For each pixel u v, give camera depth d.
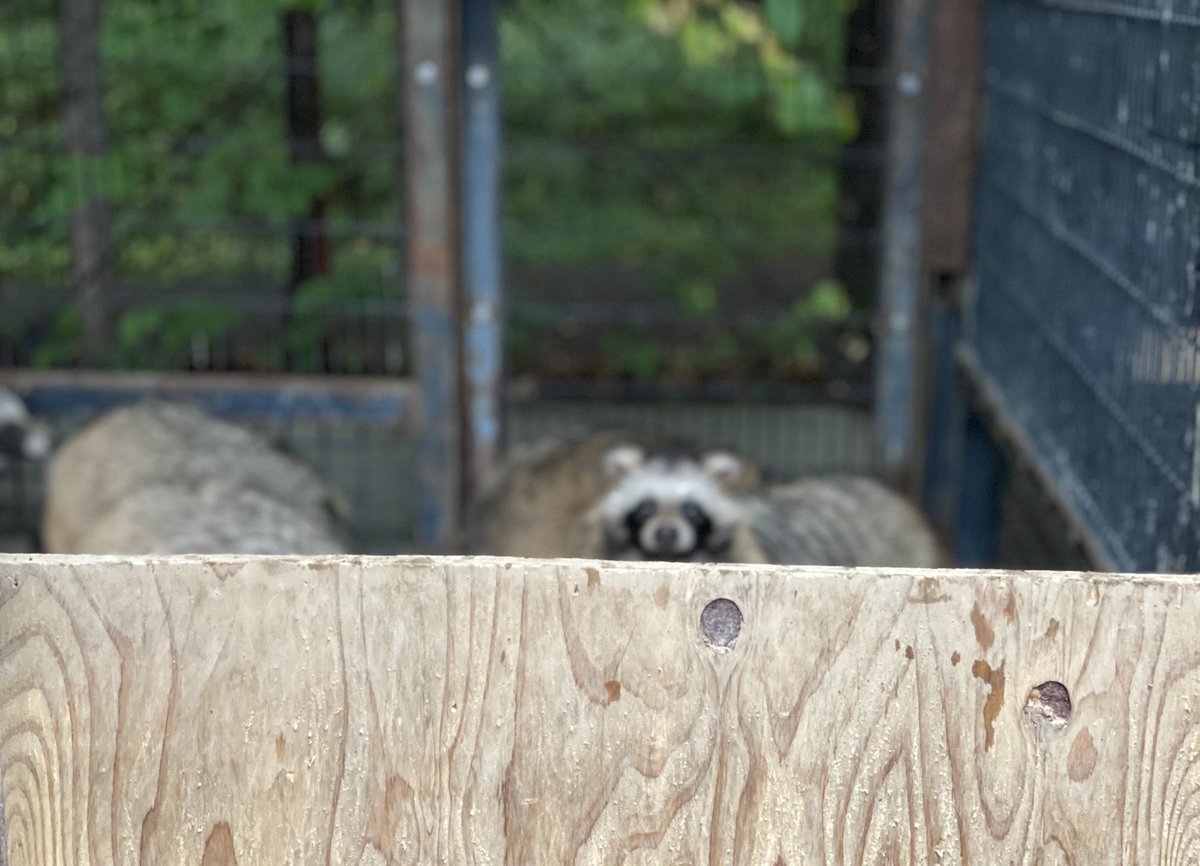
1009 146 5.23
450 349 6.08
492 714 2.15
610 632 2.12
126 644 2.12
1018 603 2.08
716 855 2.18
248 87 7.36
